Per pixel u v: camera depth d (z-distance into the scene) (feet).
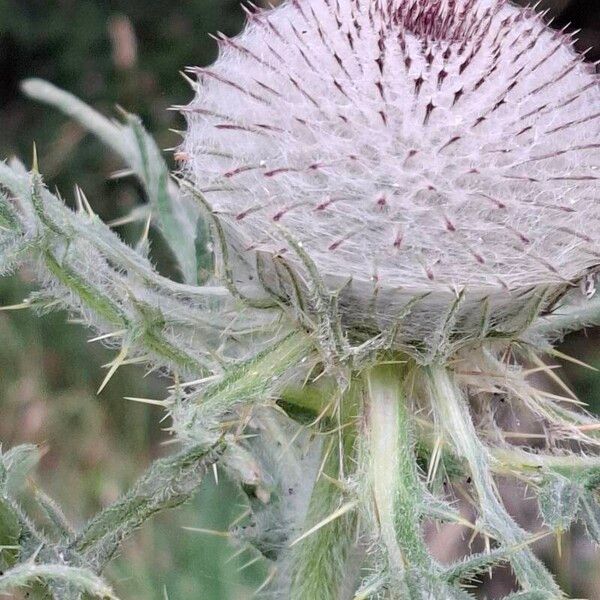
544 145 0.63
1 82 2.00
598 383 1.46
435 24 0.65
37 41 1.98
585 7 1.80
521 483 0.69
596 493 0.63
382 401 0.63
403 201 0.61
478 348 0.65
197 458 0.63
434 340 0.62
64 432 1.37
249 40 0.68
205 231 0.70
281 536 0.68
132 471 1.33
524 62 0.64
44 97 0.77
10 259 0.62
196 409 0.61
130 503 0.62
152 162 0.73
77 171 1.87
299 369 0.64
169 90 1.95
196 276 0.70
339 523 0.66
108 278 0.65
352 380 0.64
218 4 1.98
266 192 0.63
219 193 0.64
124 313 0.63
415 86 0.62
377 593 0.59
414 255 0.62
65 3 1.99
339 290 0.60
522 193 0.62
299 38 0.65
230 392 0.62
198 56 1.97
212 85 0.67
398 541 0.59
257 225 0.62
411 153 0.61
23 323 1.46
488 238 0.62
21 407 1.36
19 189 0.65
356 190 0.62
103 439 1.36
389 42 0.64
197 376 0.64
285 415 0.65
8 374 1.40
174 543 1.12
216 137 0.65
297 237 0.62
